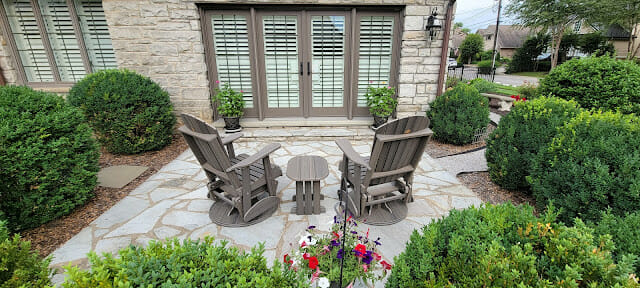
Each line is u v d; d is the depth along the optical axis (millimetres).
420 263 1139
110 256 1003
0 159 2008
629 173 1778
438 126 4551
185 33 4379
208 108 4766
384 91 4695
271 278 1077
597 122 2242
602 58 4184
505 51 33250
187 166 3670
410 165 2502
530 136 2734
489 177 3387
